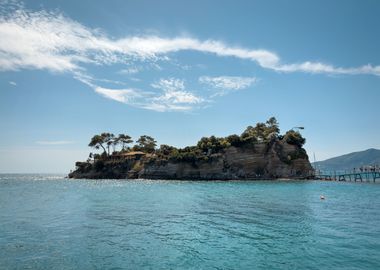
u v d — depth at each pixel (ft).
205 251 64.18
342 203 149.89
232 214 114.42
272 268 53.62
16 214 114.73
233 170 498.69
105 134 627.46
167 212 120.47
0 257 59.82
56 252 63.36
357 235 77.56
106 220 101.76
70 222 97.86
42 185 341.62
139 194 207.82
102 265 55.47
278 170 503.20
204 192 225.35
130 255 61.52
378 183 376.68
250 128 577.84
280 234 79.41
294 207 134.10
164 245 69.15
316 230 84.23
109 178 578.25
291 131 542.57
